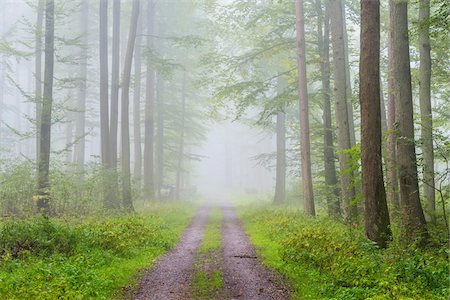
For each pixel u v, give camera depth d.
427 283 8.77
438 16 11.58
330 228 16.14
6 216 19.11
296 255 12.28
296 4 21.84
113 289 9.39
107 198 23.59
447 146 15.70
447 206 17.53
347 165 18.44
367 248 11.17
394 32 13.66
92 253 11.95
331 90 22.80
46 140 21.95
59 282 8.71
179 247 15.64
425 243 12.45
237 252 14.36
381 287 8.35
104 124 25.34
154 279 10.62
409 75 13.46
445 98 21.66
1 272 9.84
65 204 21.67
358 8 23.00
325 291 8.89
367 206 11.86
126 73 26.08
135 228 16.08
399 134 13.37
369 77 11.80
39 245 11.81
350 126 22.41
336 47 18.78
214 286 9.97
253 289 9.73
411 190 13.02
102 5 25.55
